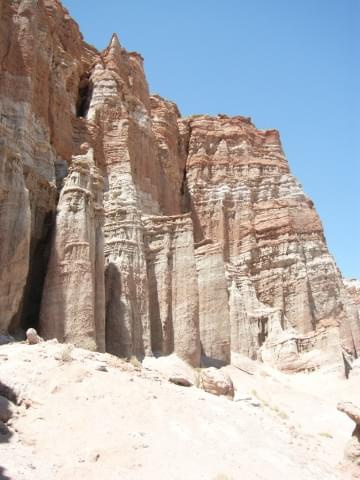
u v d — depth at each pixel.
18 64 32.81
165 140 59.78
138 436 14.80
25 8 34.41
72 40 47.44
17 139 30.78
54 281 26.80
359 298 77.31
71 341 25.80
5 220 24.44
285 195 66.69
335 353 49.69
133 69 54.59
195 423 16.89
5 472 11.73
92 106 45.97
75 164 29.98
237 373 38.06
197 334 34.22
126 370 20.72
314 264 62.03
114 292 32.50
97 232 30.08
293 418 31.33
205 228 63.66
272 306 59.56
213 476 13.29
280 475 14.69
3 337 23.06
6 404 15.44
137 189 46.19
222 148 68.62
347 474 17.20
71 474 12.50
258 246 62.84
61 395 16.73
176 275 35.66
